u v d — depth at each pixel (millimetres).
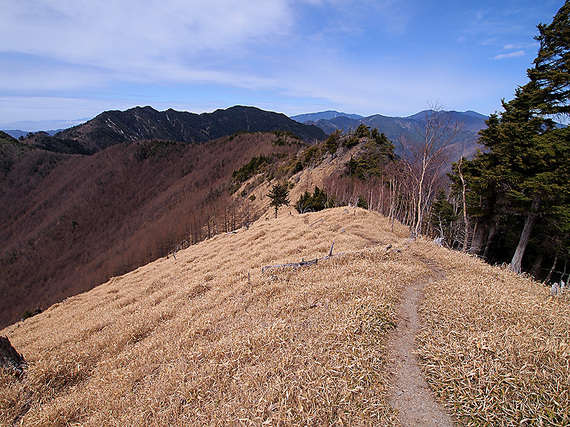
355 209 30422
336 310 8188
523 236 21109
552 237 22219
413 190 24422
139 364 8320
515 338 6355
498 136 21844
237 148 180125
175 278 19953
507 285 10281
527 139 19984
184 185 158250
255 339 7504
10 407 7410
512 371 5469
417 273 11711
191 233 91938
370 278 10352
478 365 5734
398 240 20000
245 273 14266
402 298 9656
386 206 44812
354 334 6957
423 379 6047
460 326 7324
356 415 5078
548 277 23594
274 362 6508
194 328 9320
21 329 20516
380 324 7570
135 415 6059
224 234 42438
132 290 20672
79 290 88750
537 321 7242
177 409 5973
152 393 6680
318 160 85000
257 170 122625
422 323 8086
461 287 9773
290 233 24172
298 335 7387
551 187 17969
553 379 5250
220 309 10438
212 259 23438
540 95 19984
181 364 7484
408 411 5250
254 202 92062
